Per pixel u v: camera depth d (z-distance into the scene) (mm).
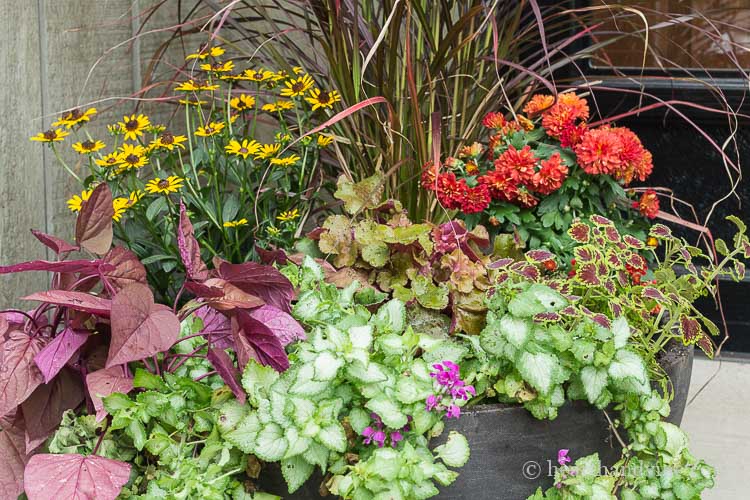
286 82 2316
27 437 1607
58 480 1417
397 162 2129
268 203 2334
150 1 2553
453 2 2244
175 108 2633
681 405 1848
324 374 1490
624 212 2357
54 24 2254
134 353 1493
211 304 1616
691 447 2217
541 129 2221
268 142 2904
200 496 1490
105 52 2418
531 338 1601
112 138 2475
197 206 2273
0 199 2127
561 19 2754
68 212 2336
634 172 2277
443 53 2039
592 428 1673
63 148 2309
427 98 2293
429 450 1589
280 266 2027
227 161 2258
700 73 2777
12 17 2135
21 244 2195
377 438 1540
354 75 2152
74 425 1598
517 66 2020
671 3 2750
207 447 1540
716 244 1891
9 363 1578
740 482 2061
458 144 2285
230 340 1714
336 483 1498
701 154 2834
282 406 1516
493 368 1645
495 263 1807
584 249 1809
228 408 1573
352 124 2215
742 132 2793
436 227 1972
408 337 1589
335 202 2363
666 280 1920
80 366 1684
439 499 1629
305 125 2488
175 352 1734
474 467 1623
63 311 1723
